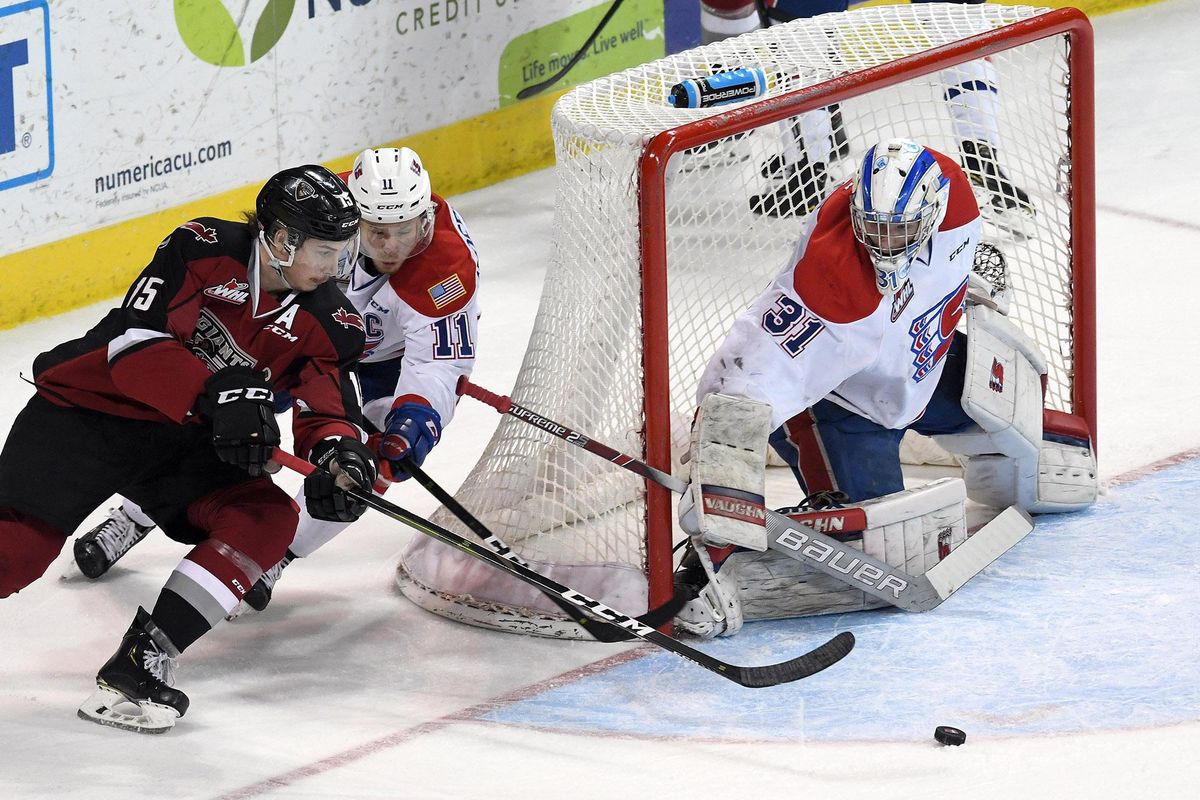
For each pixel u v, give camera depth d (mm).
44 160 20328
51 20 19875
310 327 11383
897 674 12375
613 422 13422
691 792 10727
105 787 10750
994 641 12820
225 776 10961
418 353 12797
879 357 12906
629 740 11539
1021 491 14711
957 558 13734
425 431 12531
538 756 11297
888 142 12305
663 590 12945
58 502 11328
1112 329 19641
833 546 12953
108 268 21500
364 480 11281
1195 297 20531
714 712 11930
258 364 11508
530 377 14211
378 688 12422
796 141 15812
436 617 13672
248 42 22141
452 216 13055
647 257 12211
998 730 11469
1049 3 32344
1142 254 22078
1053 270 18500
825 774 10930
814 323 12477
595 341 13367
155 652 11422
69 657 12969
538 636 13219
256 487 11750
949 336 13469
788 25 15438
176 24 21203
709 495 12320
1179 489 15453
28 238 20484
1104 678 12148
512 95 26047
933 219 12266
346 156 23984
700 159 15281
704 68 14492
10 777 10844
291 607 13852
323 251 10820
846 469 13766
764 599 13266
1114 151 26281
